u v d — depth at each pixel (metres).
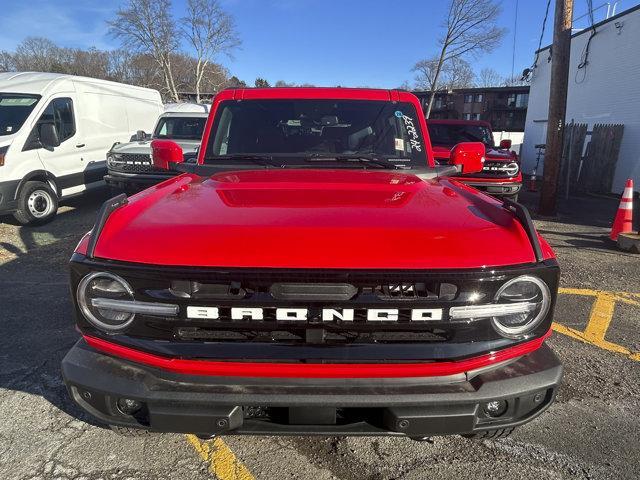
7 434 2.74
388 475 2.48
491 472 2.51
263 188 2.53
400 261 1.84
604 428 2.89
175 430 1.93
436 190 2.63
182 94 53.75
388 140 3.40
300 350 1.89
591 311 4.82
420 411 1.89
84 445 2.66
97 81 10.09
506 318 1.97
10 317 4.39
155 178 8.87
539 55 21.14
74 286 1.95
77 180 9.21
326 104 3.48
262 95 3.51
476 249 1.90
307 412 1.94
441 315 1.87
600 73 15.92
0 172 7.73
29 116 8.26
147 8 45.69
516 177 9.19
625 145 14.05
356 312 1.85
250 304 1.84
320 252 1.85
